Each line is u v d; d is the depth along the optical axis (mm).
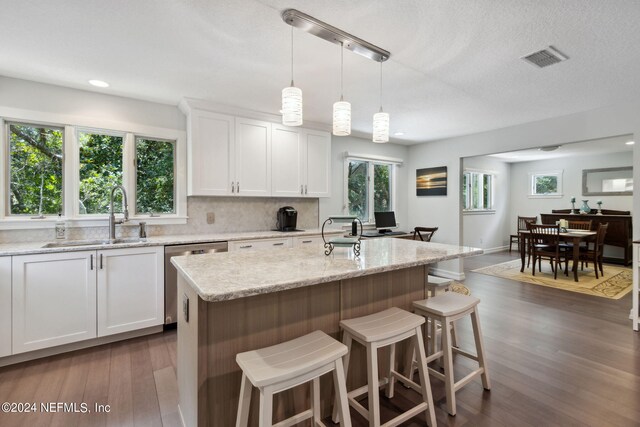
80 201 3061
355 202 5277
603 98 3264
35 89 2805
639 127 3285
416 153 5789
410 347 2053
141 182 3352
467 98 3266
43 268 2367
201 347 1385
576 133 3768
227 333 1442
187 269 1586
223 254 2047
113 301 2643
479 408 1830
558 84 2889
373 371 1486
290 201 4379
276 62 2443
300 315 1638
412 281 2131
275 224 4211
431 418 1635
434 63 2459
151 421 1733
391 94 3146
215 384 1423
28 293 2316
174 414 1792
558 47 2211
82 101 3002
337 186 4953
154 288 2824
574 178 7113
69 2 1718
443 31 2006
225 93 3117
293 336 1615
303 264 1714
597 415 1764
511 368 2262
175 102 3369
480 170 7359
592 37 2074
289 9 1776
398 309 1850
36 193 2883
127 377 2162
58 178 2967
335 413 1738
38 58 2373
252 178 3678
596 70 2590
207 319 1396
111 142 3201
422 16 1845
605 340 2717
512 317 3270
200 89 3006
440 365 2309
